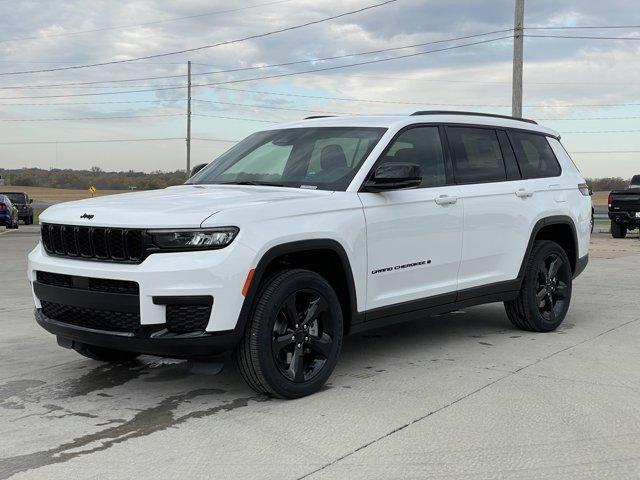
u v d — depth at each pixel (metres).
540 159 6.71
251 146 5.84
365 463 3.41
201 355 4.06
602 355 5.60
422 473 3.29
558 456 3.49
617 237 21.58
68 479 3.24
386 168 4.75
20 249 17.86
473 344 6.04
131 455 3.54
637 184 22.95
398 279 5.11
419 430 3.86
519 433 3.81
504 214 5.99
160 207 4.22
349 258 4.69
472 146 5.96
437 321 7.16
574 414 4.12
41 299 4.61
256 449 3.61
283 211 4.35
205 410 4.26
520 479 3.22
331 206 4.63
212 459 3.48
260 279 4.17
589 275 11.20
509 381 4.83
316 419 4.07
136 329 4.07
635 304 8.19
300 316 4.50
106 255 4.18
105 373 5.16
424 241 5.27
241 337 4.13
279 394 4.36
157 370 5.25
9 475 3.29
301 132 5.66
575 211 6.85
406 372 5.10
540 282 6.49
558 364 5.30
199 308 4.00
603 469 3.33
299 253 4.55
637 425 3.93
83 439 3.77
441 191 5.46
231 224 4.05
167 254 3.99
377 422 4.00
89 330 4.27
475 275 5.80
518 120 6.69
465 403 4.34
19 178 97.81
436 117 5.73
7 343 6.20
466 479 3.22
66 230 4.42
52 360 5.56
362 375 5.03
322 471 3.32
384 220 4.95
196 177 5.74
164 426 3.97
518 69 21.66
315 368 4.59
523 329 6.59
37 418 4.12
